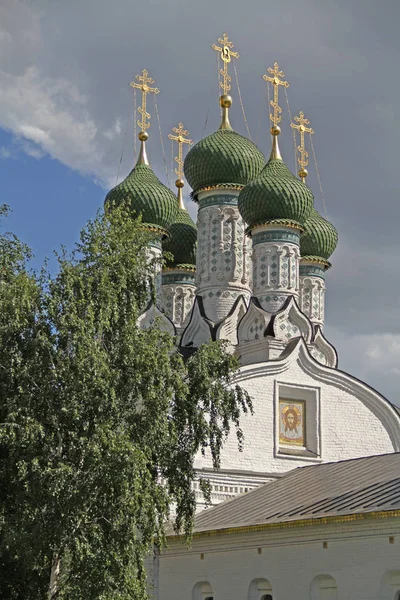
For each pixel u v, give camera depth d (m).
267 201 50.38
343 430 43.00
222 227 53.03
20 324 25.77
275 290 49.78
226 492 39.41
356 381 43.78
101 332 26.36
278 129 54.47
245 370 41.50
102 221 28.61
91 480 24.06
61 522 24.02
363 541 26.98
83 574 24.20
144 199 55.09
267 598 30.66
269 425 41.47
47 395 25.38
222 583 32.06
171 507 35.94
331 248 60.78
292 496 33.69
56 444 25.20
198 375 27.98
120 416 25.95
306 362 43.03
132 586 24.67
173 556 34.69
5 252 29.44
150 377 26.31
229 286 52.25
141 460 24.30
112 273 27.56
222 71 56.72
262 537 30.72
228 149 53.34
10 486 26.33
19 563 26.05
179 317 59.69
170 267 60.44
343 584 27.36
